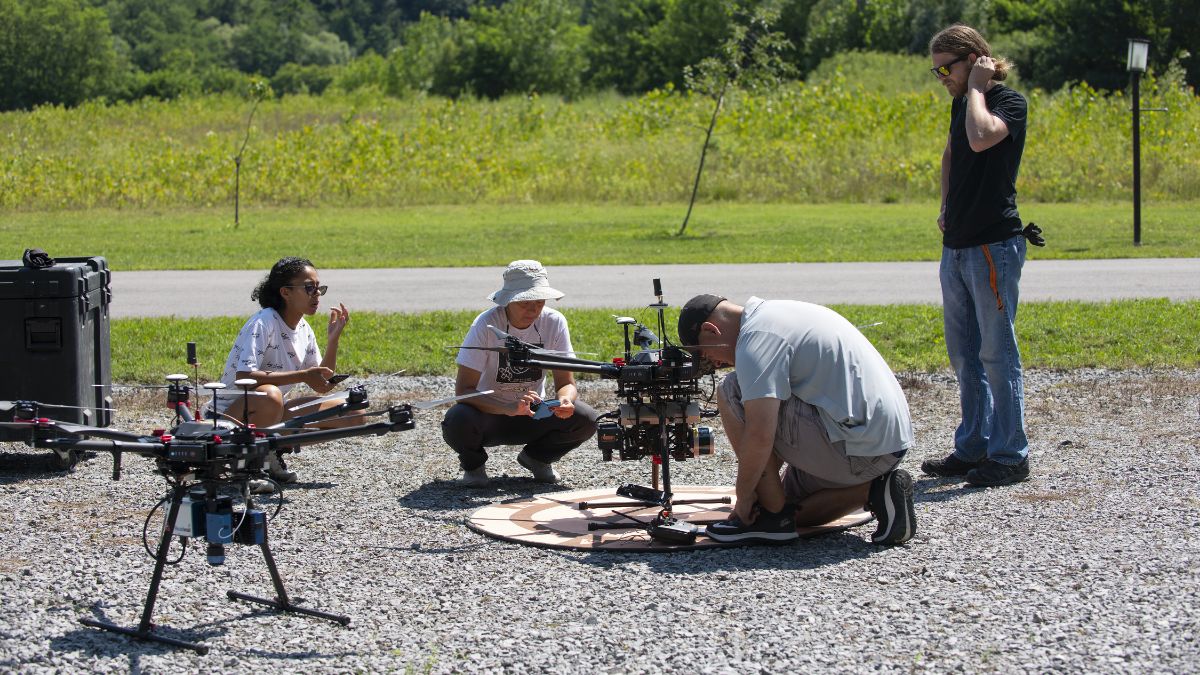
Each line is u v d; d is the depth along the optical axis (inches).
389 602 185.3
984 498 246.7
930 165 1216.2
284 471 268.7
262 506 247.6
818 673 153.8
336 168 1247.5
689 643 164.9
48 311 279.4
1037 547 208.4
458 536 224.5
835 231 873.5
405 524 233.8
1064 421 324.8
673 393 212.8
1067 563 198.1
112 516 239.5
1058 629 167.3
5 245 817.5
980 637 165.0
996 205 255.6
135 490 262.7
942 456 283.4
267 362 265.9
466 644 166.4
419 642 167.6
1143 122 1302.9
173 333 461.1
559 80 2901.1
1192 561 197.8
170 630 173.2
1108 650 159.2
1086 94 1455.5
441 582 195.5
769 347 205.2
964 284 263.3
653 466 230.1
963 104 262.1
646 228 922.7
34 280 278.7
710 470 281.3
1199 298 532.4
